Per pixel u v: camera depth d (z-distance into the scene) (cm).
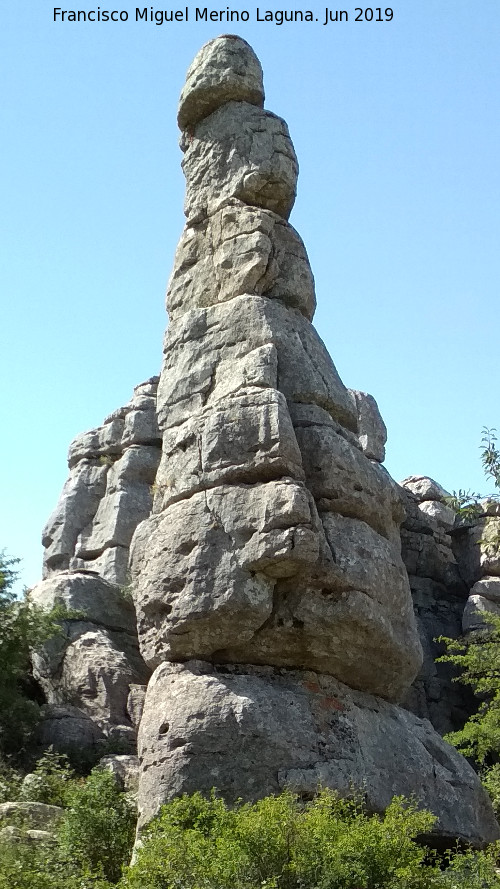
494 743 2022
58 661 2125
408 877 1020
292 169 1634
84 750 1866
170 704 1296
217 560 1335
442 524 2741
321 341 1547
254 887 988
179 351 1541
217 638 1323
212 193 1638
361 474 1429
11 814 1420
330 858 1010
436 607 2650
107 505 2714
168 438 1487
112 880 1287
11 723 1891
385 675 1403
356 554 1369
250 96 1681
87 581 2291
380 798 1280
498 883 1152
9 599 2120
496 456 1927
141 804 1267
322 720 1300
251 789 1225
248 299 1517
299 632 1323
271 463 1359
